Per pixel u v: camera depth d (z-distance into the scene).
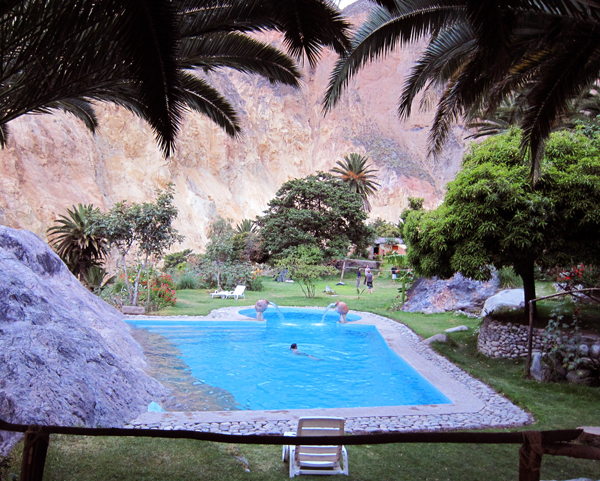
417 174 118.12
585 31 6.95
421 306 18.17
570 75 7.32
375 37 7.82
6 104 4.88
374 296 23.94
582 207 8.73
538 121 7.72
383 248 48.66
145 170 69.88
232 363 11.02
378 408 6.97
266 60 7.17
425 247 10.61
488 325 10.90
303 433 4.71
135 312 16.39
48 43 4.09
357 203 42.59
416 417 6.61
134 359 10.16
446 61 9.32
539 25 7.50
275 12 4.75
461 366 9.89
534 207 8.84
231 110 8.70
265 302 16.30
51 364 5.71
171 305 18.39
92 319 10.20
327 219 40.72
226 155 88.19
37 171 51.91
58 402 5.30
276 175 103.94
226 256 26.17
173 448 5.11
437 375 9.25
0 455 4.46
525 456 1.53
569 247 9.21
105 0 3.65
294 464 4.77
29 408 4.98
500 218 9.34
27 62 4.27
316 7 4.52
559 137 10.00
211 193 81.00
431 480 4.70
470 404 7.30
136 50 3.74
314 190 41.59
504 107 19.00
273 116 107.94
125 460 4.71
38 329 6.19
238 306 19.23
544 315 10.95
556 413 6.80
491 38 4.82
